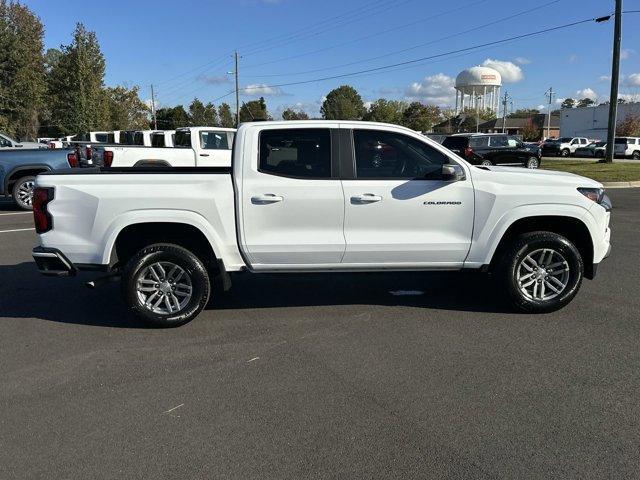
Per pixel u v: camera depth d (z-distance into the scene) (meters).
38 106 50.53
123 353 4.70
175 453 3.21
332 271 5.43
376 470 3.02
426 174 5.35
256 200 5.15
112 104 71.38
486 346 4.76
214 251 5.21
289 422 3.54
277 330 5.21
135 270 5.14
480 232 5.40
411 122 94.06
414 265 5.45
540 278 5.54
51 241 5.13
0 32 45.47
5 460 3.15
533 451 3.18
